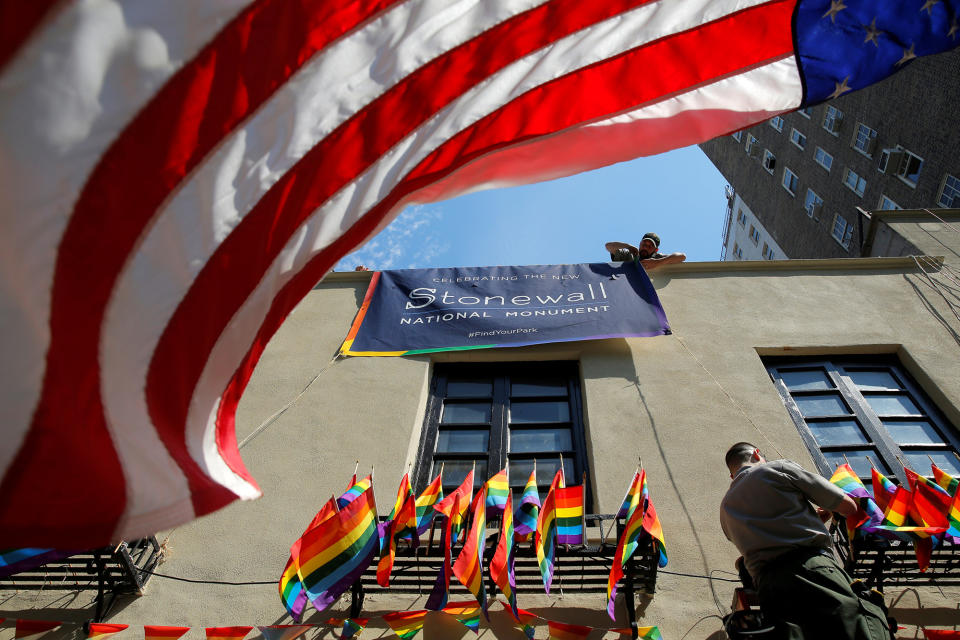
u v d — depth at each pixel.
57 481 2.56
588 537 5.87
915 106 23.67
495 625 5.31
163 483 2.83
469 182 4.41
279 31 2.98
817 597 3.92
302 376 7.88
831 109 29.72
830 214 29.25
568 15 3.87
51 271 2.37
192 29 2.62
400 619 5.02
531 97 4.06
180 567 5.93
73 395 2.52
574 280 8.80
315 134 3.19
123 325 2.63
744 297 8.70
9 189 2.25
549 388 7.88
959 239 9.85
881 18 4.23
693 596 5.50
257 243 3.06
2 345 2.32
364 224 3.70
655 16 4.12
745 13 4.19
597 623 5.30
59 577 5.77
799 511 4.23
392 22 3.42
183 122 2.63
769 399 7.32
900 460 6.87
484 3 3.71
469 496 5.54
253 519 6.35
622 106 4.20
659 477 6.52
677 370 7.67
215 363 3.11
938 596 5.44
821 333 8.12
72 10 2.27
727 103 4.29
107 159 2.41
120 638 5.41
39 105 2.24
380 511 6.38
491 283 8.81
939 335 8.06
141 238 2.60
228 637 4.90
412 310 8.55
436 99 3.62
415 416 7.36
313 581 4.80
